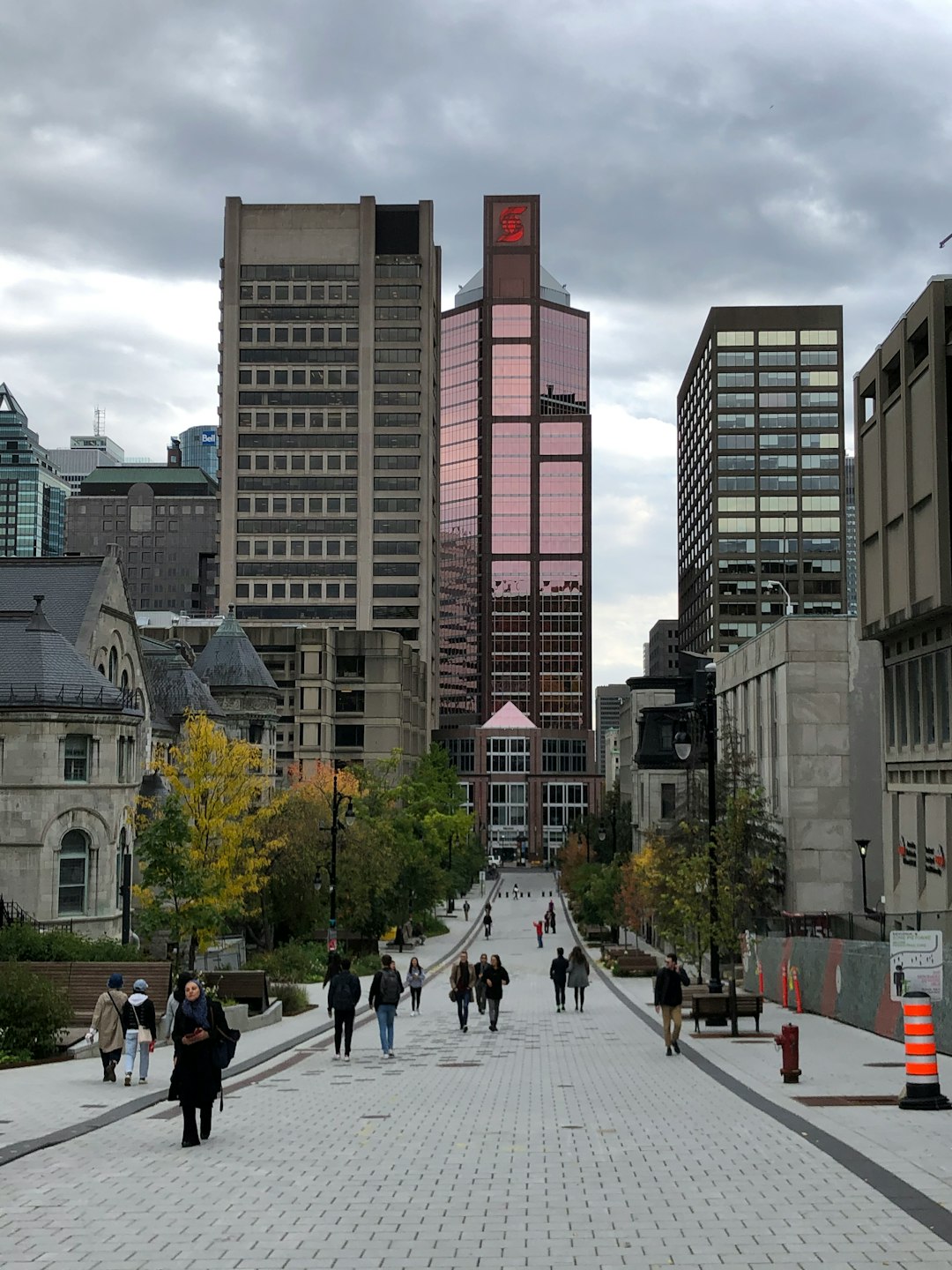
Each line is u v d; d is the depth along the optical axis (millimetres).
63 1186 12445
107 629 58812
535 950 76500
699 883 38094
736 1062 23906
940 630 37031
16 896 46844
